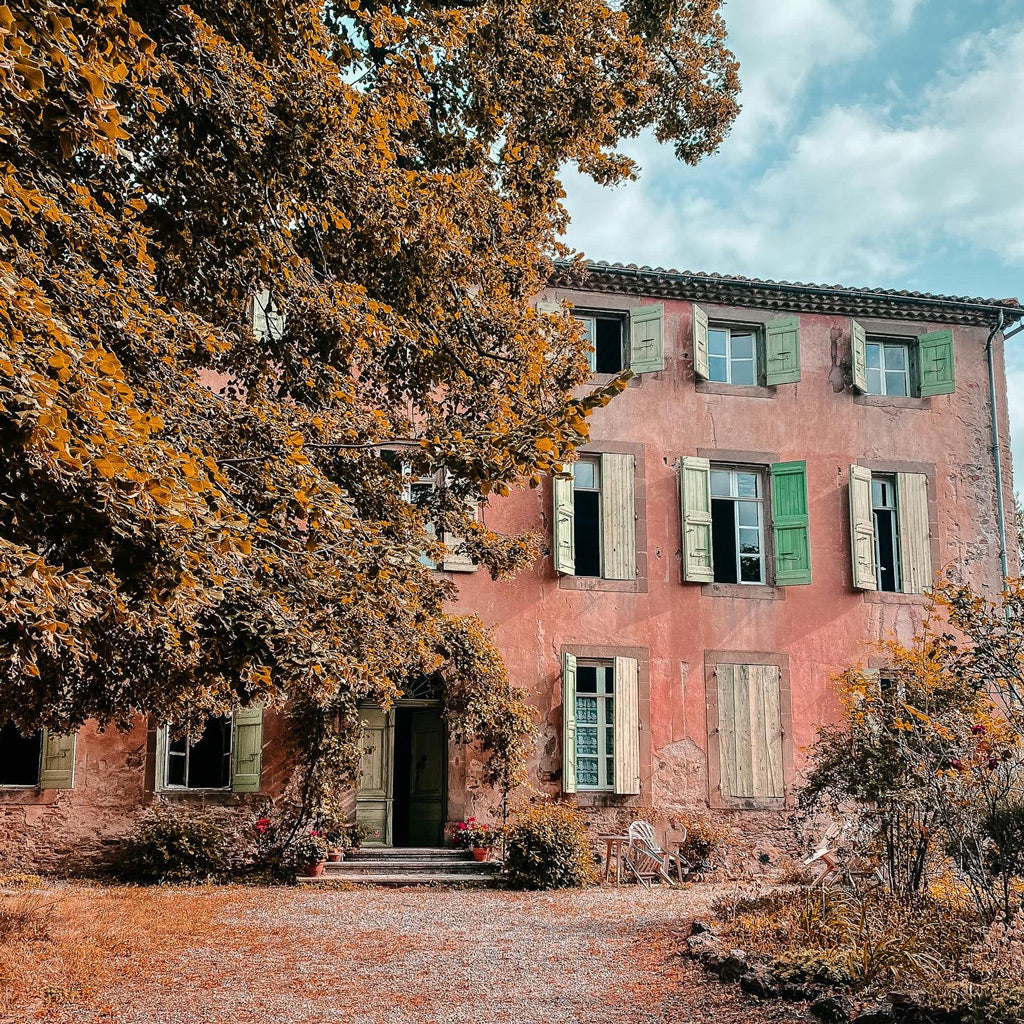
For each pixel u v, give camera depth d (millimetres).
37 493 4141
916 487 16188
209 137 6621
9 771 13680
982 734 7922
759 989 6535
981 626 8164
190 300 7625
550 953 8258
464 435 7574
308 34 7082
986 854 7648
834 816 12125
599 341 16156
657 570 15266
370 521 7738
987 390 16766
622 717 14625
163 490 4113
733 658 15188
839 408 16250
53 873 13109
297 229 7863
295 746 13500
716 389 15977
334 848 13102
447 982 7309
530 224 9570
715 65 12844
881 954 6582
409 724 15352
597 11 9836
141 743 13609
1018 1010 5434
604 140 10289
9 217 4000
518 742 13852
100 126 4180
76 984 6953
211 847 12828
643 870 13344
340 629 6867
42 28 3875
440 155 9047
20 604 3609
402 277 7941
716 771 14805
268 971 7602
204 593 4906
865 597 15727
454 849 13758
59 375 3926
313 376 8156
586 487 15484
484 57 8953
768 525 15828
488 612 14633
